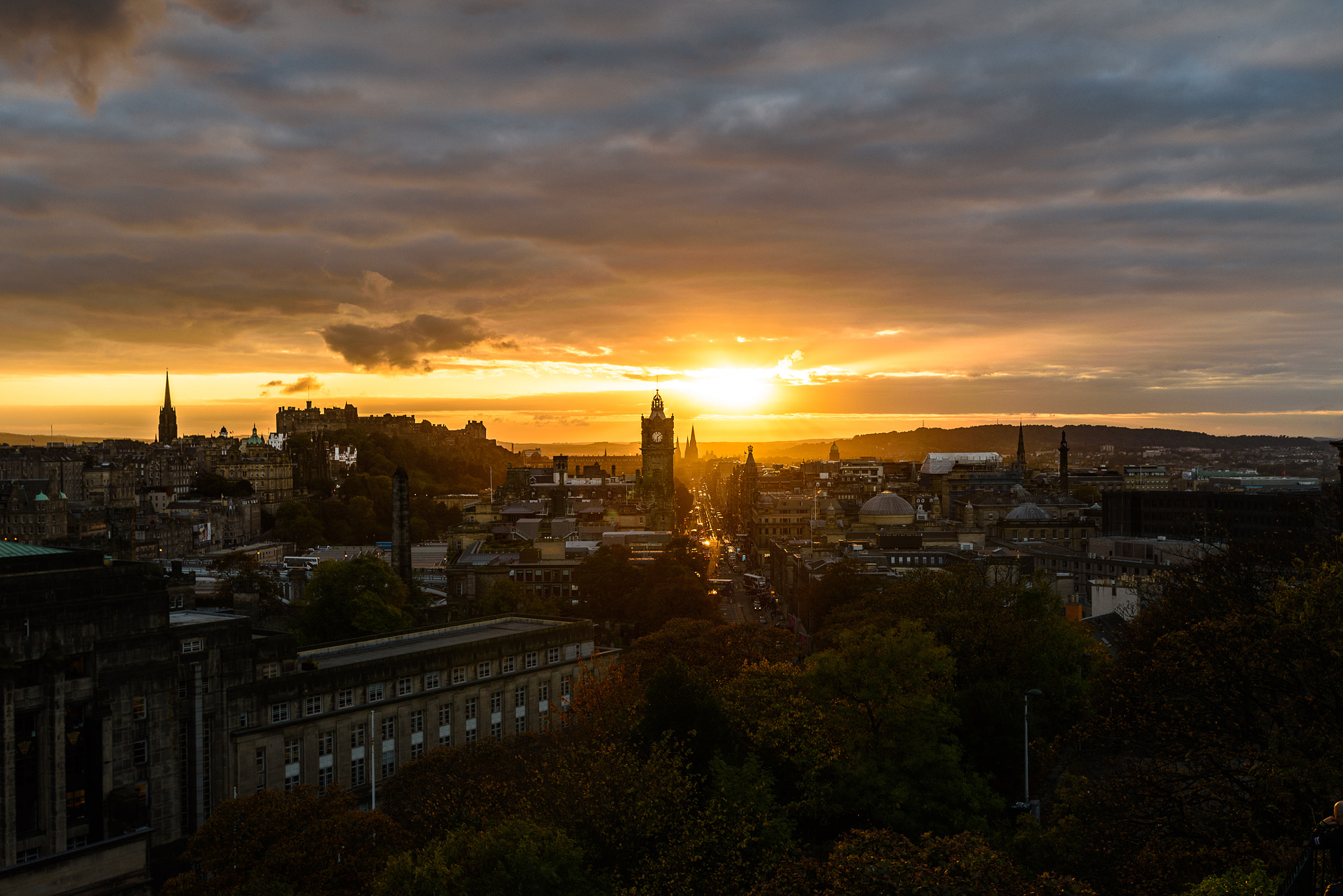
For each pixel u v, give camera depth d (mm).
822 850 81875
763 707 100250
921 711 88250
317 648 136375
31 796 94375
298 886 71750
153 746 103875
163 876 103188
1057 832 64625
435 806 84500
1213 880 46781
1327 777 49062
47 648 96375
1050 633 117438
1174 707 60719
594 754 81625
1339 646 55781
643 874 67938
